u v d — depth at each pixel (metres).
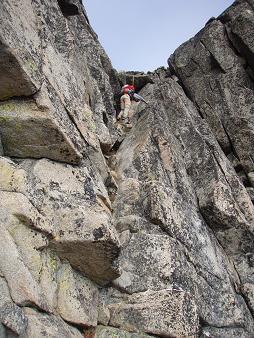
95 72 24.33
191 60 26.77
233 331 15.41
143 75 29.34
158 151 18.91
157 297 13.62
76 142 13.35
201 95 25.36
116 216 15.99
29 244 11.27
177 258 14.83
